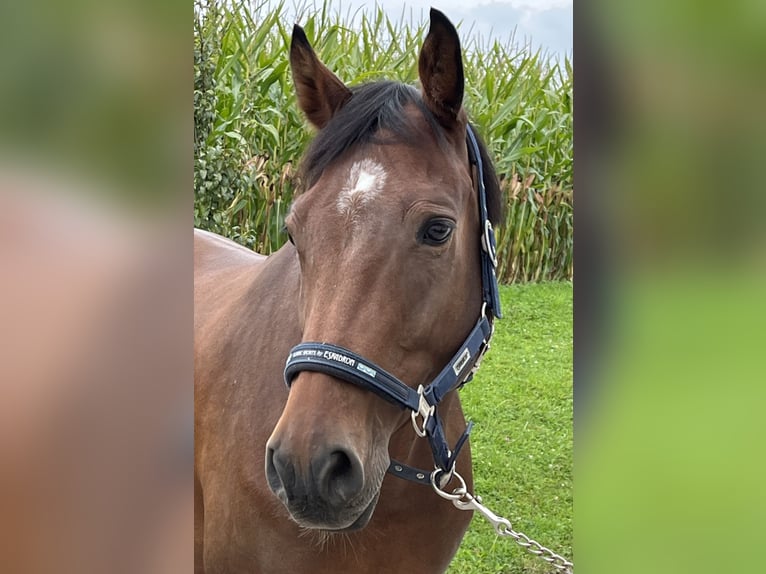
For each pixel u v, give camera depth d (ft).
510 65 27.30
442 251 4.84
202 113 17.17
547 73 27.78
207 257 9.23
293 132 21.31
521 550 10.88
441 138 5.17
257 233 21.08
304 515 4.37
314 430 4.31
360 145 5.01
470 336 5.35
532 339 20.42
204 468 6.57
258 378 6.22
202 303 7.95
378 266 4.63
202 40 17.07
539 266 26.94
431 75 5.25
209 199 18.12
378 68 24.53
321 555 5.71
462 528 6.45
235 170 18.84
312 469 4.25
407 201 4.71
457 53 5.13
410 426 5.60
